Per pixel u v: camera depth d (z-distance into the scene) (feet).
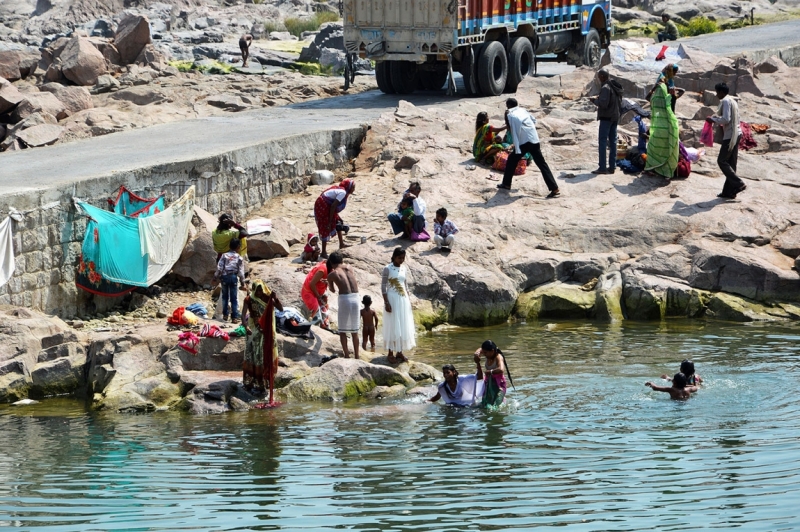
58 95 175.63
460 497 59.88
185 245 113.39
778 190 127.54
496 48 171.73
